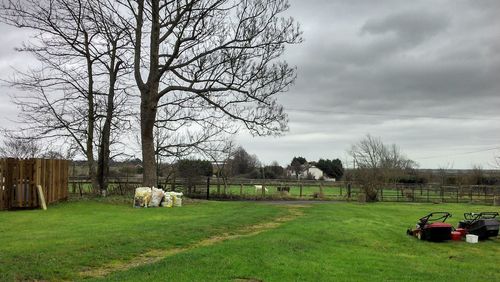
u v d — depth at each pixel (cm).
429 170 8150
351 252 1367
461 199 5078
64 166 2572
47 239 1233
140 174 4441
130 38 2678
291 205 2994
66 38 2820
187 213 2094
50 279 877
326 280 955
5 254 1017
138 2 2591
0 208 2055
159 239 1312
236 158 7356
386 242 1697
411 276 1109
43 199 2152
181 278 871
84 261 1015
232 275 921
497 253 1666
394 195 5384
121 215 1948
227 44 2561
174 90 2606
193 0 2422
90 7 2714
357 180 5138
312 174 9481
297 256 1178
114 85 3033
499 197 4684
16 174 2112
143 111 2627
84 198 2727
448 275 1178
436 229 1817
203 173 4947
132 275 888
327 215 2266
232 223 1745
